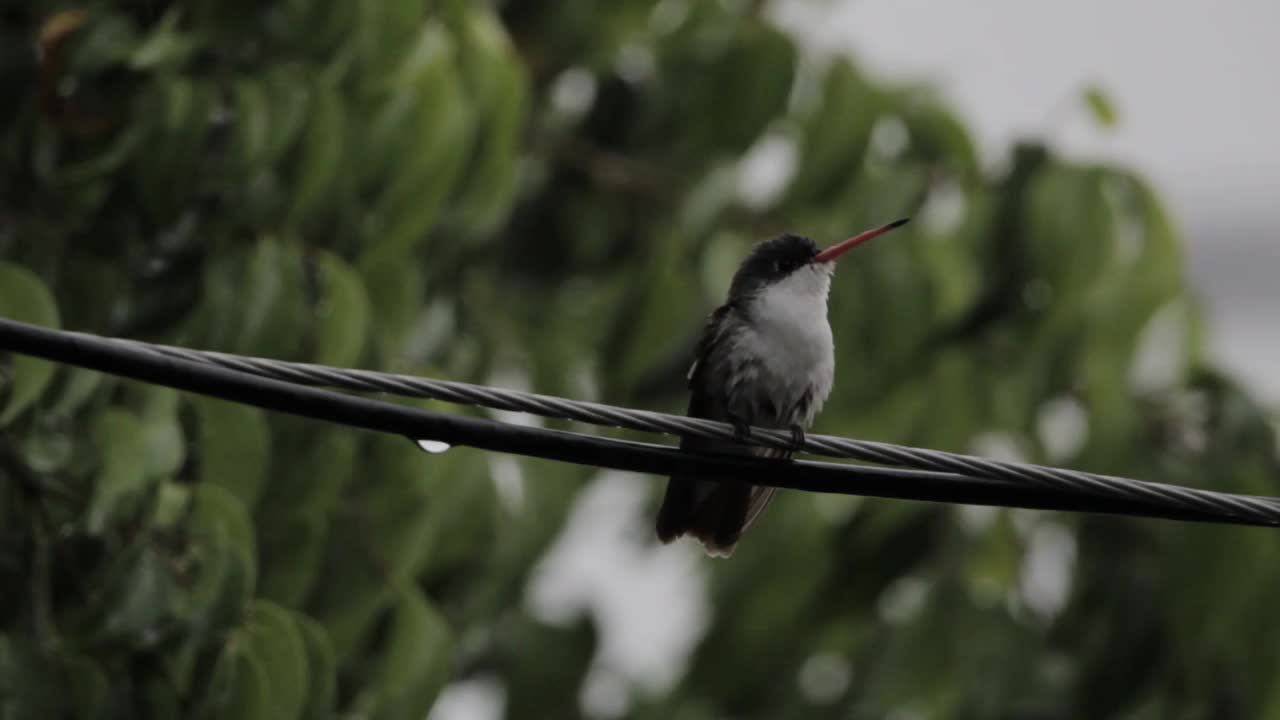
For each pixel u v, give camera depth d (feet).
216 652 30.58
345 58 36.50
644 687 55.93
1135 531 51.72
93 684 30.17
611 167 51.29
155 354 25.62
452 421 26.86
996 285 45.44
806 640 54.75
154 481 30.60
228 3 36.09
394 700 34.91
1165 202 45.11
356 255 36.94
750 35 46.96
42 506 30.60
